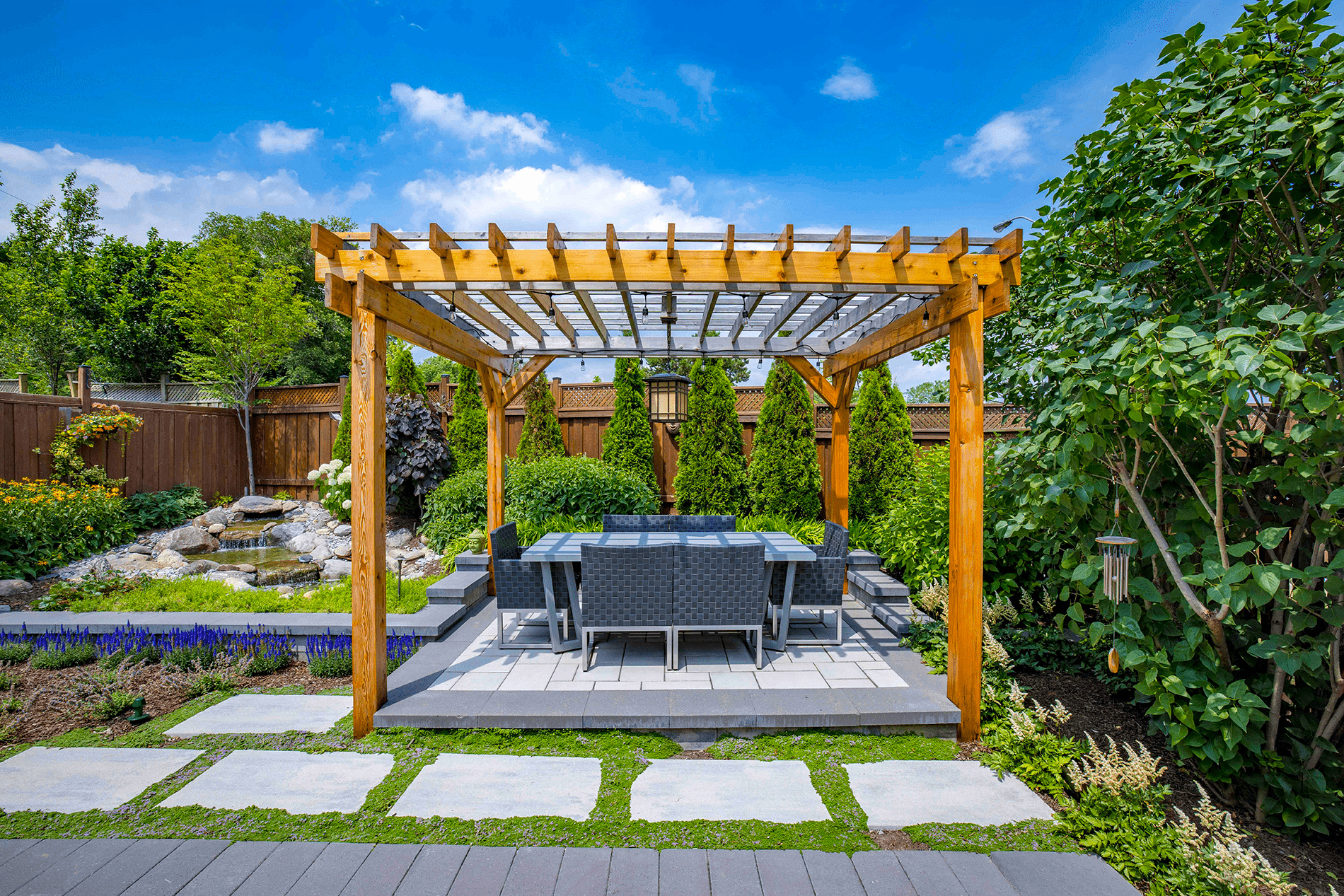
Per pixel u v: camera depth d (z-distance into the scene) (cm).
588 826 224
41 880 192
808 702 304
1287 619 242
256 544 823
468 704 303
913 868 201
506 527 441
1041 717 281
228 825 223
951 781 257
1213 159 235
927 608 436
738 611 354
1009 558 434
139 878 194
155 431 899
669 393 465
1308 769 233
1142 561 284
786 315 393
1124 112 267
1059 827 221
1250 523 259
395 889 190
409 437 848
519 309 413
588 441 887
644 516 508
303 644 407
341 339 2097
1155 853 202
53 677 369
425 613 436
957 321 292
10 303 1477
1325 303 236
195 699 337
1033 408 334
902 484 692
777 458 760
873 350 448
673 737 292
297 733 295
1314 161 217
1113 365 243
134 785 250
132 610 466
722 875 197
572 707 298
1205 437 258
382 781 253
